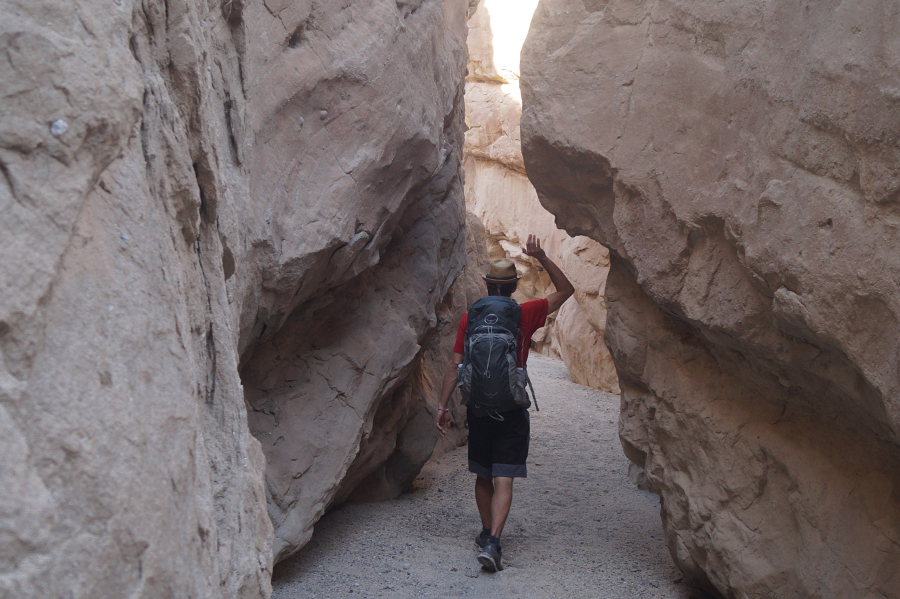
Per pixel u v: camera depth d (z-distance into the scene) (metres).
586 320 9.48
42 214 1.06
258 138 2.83
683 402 3.34
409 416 5.12
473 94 13.46
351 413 3.75
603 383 9.05
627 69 3.32
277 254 2.87
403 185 3.82
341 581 3.56
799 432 2.88
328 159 3.19
